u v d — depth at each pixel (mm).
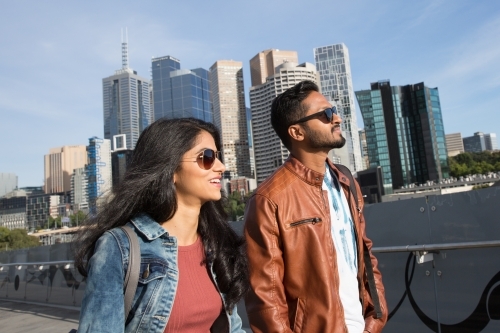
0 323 5969
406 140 175750
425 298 3189
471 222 3002
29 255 7785
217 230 1830
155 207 1604
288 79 153375
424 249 3064
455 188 120312
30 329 5492
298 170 2258
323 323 1968
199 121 1785
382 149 176375
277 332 1932
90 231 1575
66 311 6367
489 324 2867
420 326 3197
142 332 1424
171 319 1471
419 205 3299
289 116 2297
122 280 1400
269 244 2074
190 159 1665
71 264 6750
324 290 2006
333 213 2287
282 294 2033
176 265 1555
